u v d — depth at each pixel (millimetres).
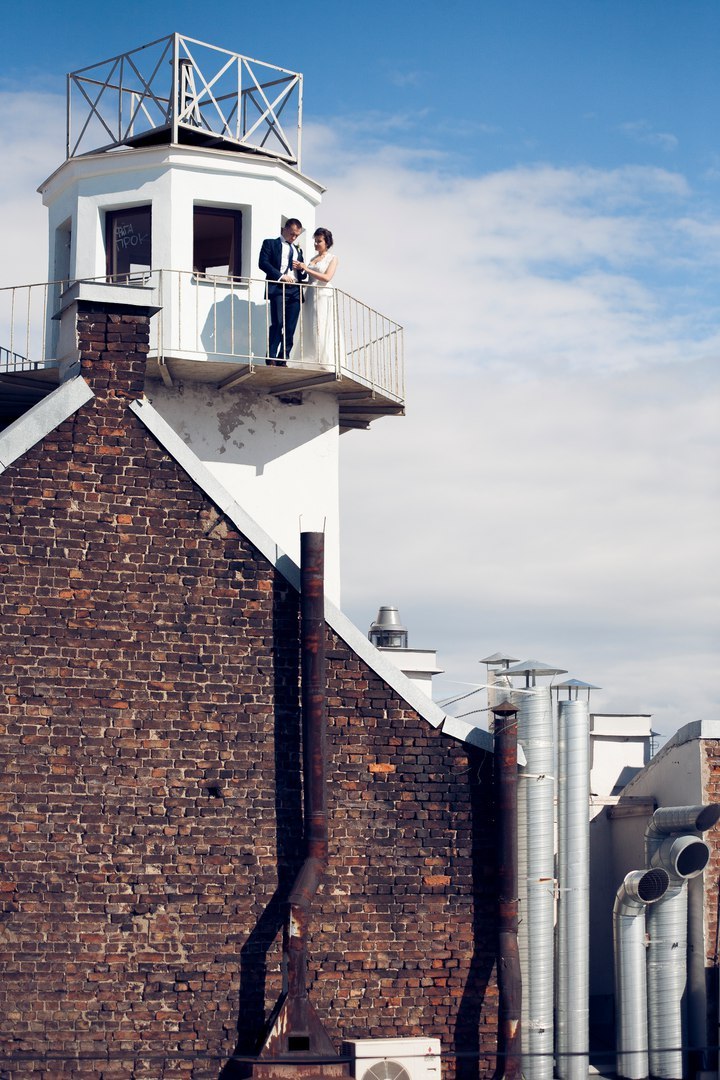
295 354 25828
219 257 26812
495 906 20141
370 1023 19547
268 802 19516
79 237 26625
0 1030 18344
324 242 25781
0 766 18734
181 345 25766
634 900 21906
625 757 29562
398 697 20219
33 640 19031
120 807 19047
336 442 26844
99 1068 18547
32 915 18609
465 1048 19781
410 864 19953
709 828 21938
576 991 21609
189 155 26266
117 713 19188
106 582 19375
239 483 26203
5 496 19156
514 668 22688
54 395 19469
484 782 20344
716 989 21719
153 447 19766
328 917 19578
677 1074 21609
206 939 19078
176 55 26641
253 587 19891
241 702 19609
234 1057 18828
